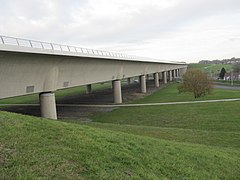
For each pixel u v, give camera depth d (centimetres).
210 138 2041
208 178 1020
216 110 3725
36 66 2811
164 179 884
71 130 1177
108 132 1355
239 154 1544
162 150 1207
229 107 3859
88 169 810
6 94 2561
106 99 6206
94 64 4222
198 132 2264
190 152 1302
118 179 789
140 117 3709
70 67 3509
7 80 2522
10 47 2270
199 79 5275
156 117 3619
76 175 764
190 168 1055
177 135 2122
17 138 947
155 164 989
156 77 9788
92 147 979
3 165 754
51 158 830
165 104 4647
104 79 4934
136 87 9456
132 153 1027
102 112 4312
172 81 12406
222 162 1278
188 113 3688
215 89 7519
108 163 878
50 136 1020
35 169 752
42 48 2731
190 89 5344
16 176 702
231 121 3030
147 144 1245
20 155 820
